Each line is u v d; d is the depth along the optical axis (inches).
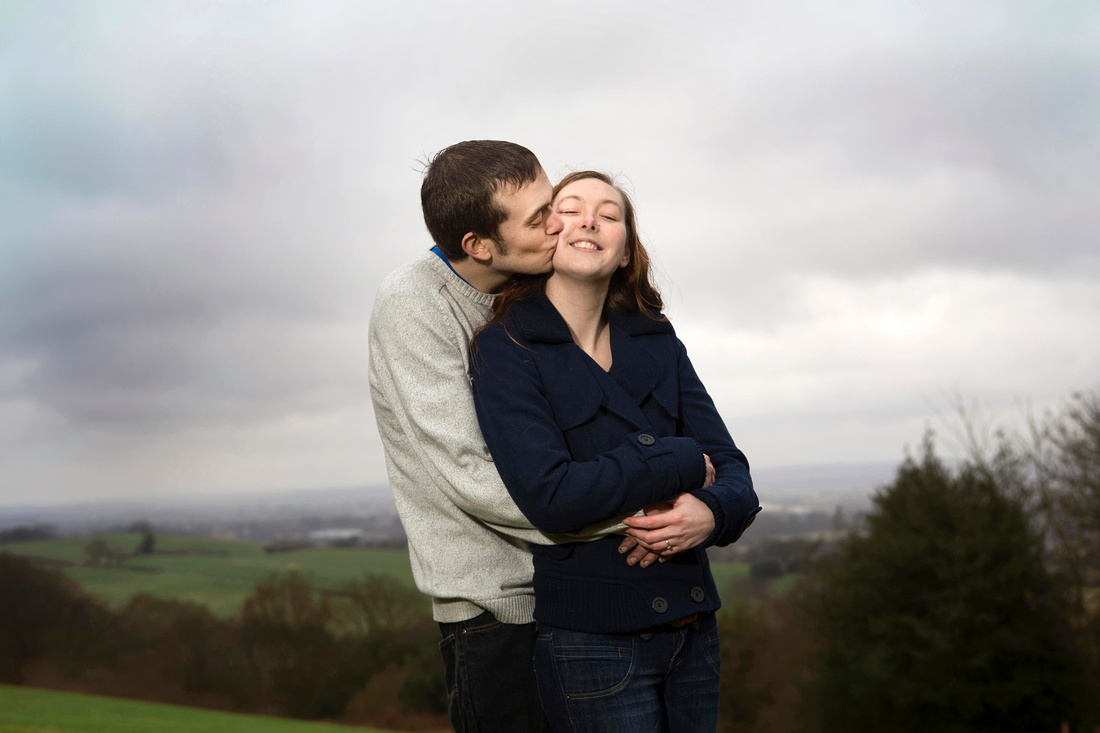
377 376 79.3
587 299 74.8
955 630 689.0
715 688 71.4
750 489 72.4
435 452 71.2
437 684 1230.9
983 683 693.3
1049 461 677.9
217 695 1290.6
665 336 81.0
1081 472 657.6
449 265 78.0
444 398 71.0
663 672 68.1
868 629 761.0
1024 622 682.2
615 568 67.5
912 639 719.7
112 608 1450.5
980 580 676.1
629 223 79.7
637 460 64.9
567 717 68.1
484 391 69.9
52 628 1419.8
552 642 68.6
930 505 728.3
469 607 75.0
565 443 68.8
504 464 66.2
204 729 825.5
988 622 679.1
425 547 76.9
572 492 62.7
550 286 75.9
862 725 763.4
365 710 1213.1
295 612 1288.1
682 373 80.8
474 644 74.9
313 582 1321.4
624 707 66.1
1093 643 658.2
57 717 885.8
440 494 75.8
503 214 70.2
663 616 66.6
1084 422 658.2
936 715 716.0
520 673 74.5
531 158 72.2
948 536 715.4
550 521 63.4
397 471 80.3
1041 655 671.8
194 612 1371.8
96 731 786.8
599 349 76.8
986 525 692.7
